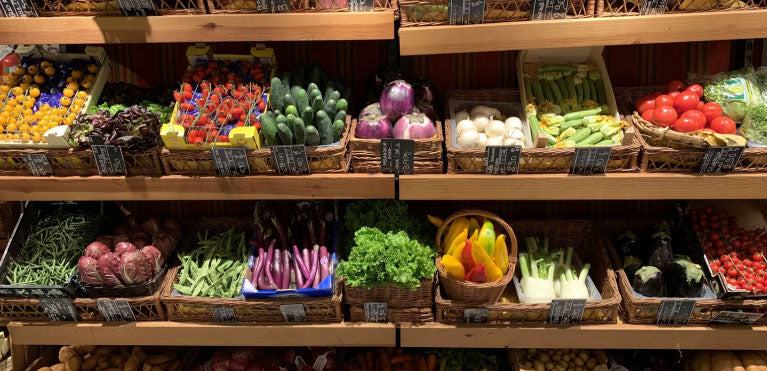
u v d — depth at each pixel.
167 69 2.95
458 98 2.79
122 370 3.02
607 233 3.08
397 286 2.55
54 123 2.50
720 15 2.20
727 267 2.67
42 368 3.02
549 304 2.61
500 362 3.12
